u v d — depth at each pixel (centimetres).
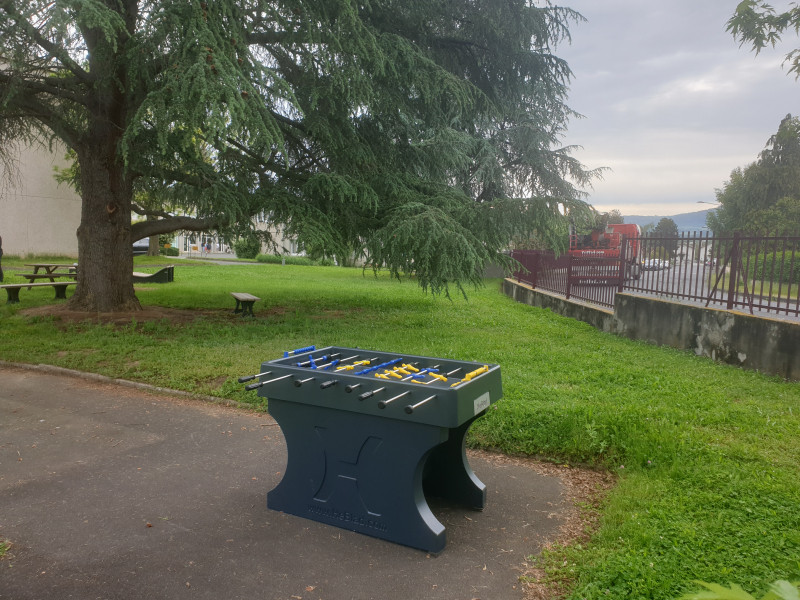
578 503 415
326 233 1116
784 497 384
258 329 1113
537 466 490
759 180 5684
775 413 575
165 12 859
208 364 782
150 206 1584
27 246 3206
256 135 889
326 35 1034
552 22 1509
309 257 1190
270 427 577
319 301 1664
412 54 1185
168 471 468
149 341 941
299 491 387
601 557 324
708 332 908
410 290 2130
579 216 1170
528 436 519
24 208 3181
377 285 2359
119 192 1224
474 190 2488
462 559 338
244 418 605
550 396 629
